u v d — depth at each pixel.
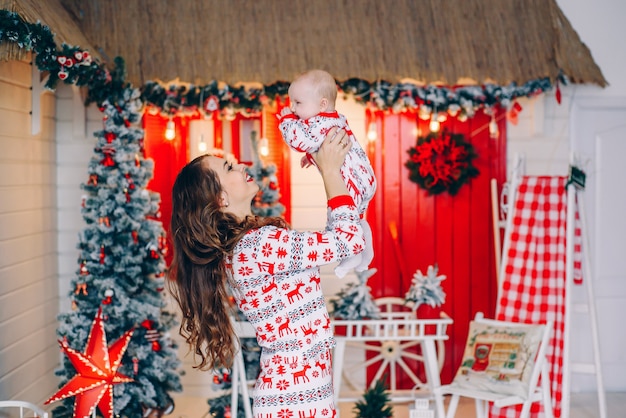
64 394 3.55
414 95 4.91
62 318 4.24
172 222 2.63
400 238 5.42
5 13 3.35
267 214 4.46
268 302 2.46
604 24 5.38
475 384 3.97
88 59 3.85
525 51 5.04
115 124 4.32
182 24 4.93
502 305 4.53
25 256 4.50
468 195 5.43
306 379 2.46
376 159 5.41
